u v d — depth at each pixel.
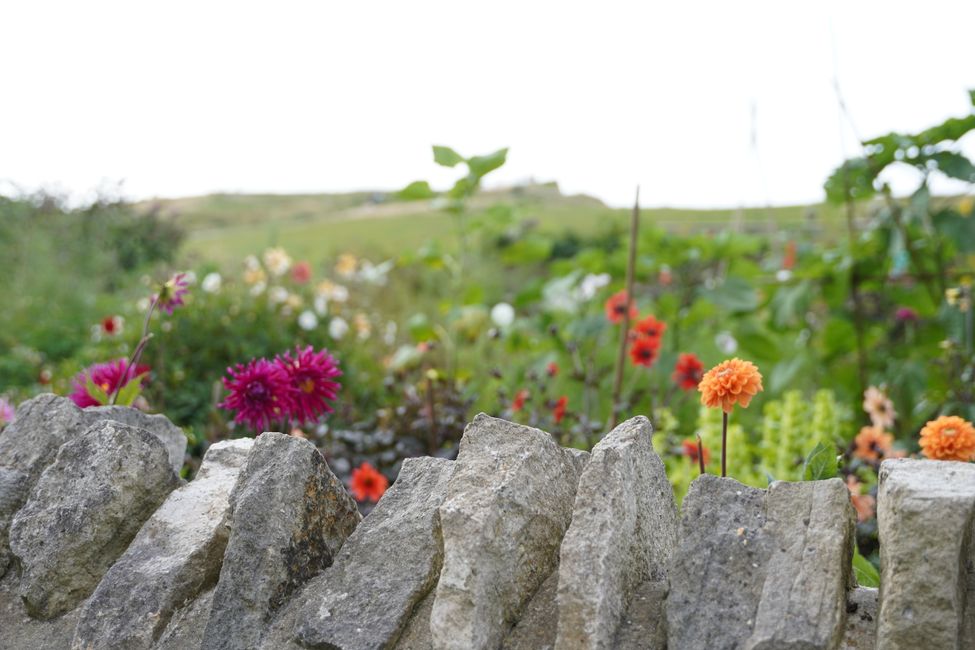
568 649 1.33
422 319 4.72
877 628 1.25
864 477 2.85
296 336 5.48
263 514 1.62
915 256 4.35
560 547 1.47
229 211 41.34
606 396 4.86
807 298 4.59
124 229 13.05
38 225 11.14
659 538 1.55
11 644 1.76
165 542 1.75
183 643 1.63
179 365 4.78
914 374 4.18
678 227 11.77
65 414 2.03
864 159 4.21
